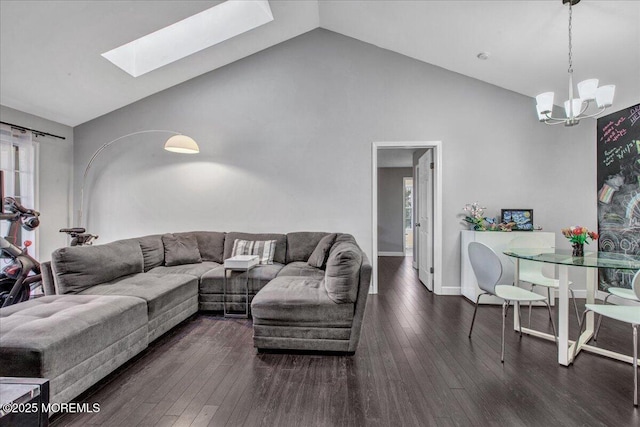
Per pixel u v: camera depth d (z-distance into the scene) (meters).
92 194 4.45
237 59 4.29
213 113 4.34
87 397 1.83
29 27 2.65
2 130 3.43
